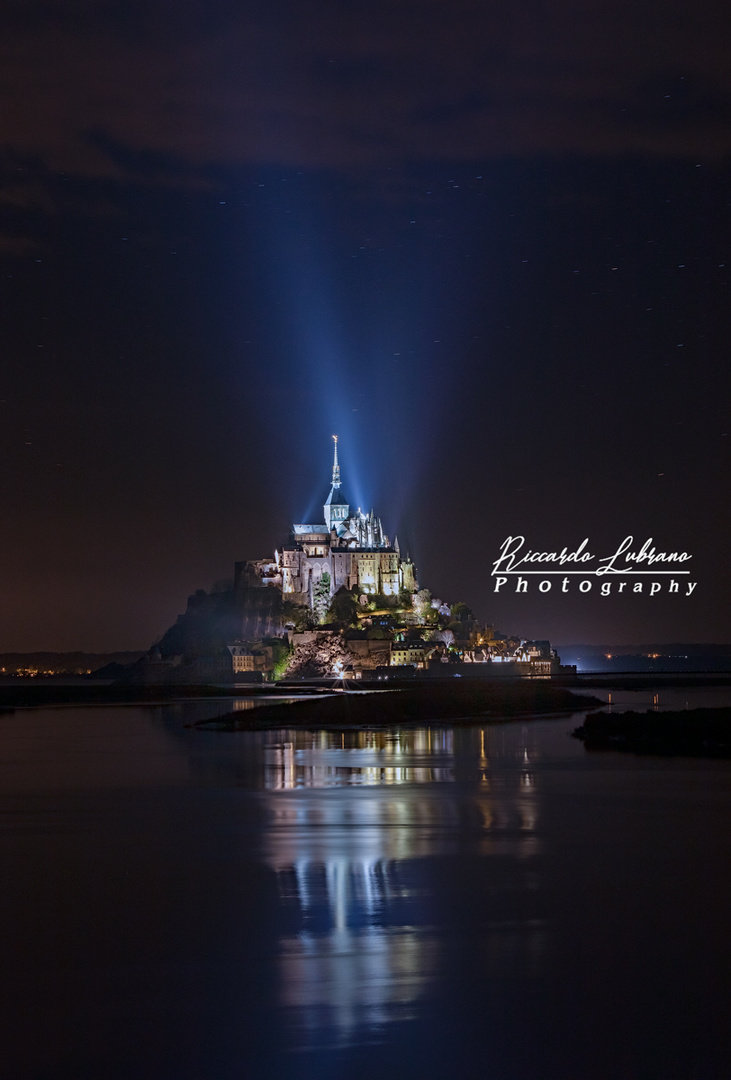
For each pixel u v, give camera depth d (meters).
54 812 83.62
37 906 54.38
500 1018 39.09
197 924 50.84
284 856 65.56
